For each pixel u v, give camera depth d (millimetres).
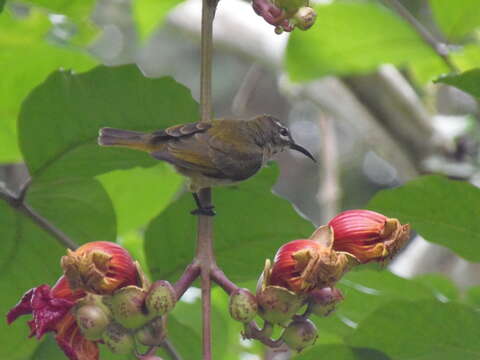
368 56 4492
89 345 4020
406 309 4117
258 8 4066
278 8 4062
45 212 4203
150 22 4531
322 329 4258
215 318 4367
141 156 4203
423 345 4133
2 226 4180
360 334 4129
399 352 4133
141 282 4004
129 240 4410
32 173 4172
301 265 4004
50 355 4219
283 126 4434
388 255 4027
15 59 4363
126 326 4004
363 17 4441
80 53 4371
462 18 4410
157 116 4184
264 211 4199
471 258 4180
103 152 4184
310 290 4008
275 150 4418
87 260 3988
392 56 4492
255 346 4512
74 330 4016
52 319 4008
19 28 4477
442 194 4156
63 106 4160
